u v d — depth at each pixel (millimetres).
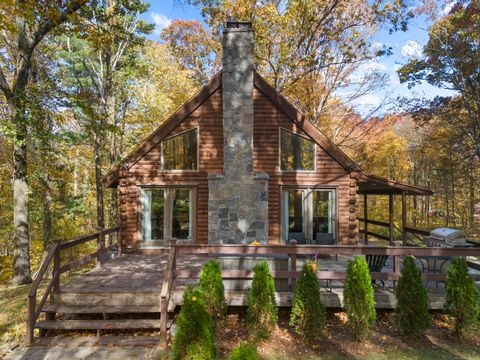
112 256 10672
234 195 9172
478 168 25219
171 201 11148
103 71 17422
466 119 19719
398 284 5770
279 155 11086
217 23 16141
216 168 11086
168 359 5141
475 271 8562
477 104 17703
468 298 5656
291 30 15812
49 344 5656
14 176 10750
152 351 5410
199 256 10305
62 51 16766
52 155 13547
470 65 16984
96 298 6359
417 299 5578
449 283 5797
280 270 6656
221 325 5676
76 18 10617
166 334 5746
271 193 11016
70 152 17719
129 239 10977
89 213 20438
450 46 17547
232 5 15320
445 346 5484
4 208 18297
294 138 11156
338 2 15016
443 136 23344
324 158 11078
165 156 11141
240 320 6332
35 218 17484
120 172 10961
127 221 11016
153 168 11070
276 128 11109
